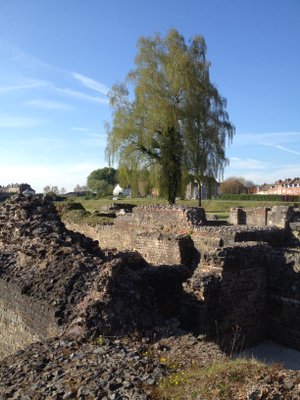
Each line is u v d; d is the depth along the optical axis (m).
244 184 108.25
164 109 34.12
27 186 92.12
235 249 12.20
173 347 7.68
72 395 5.91
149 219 19.14
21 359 7.30
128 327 8.27
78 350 7.36
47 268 10.28
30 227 12.45
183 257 14.98
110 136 36.34
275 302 12.89
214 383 5.64
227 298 11.81
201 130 35.31
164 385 5.98
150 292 9.38
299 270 12.60
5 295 10.95
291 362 11.15
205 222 17.69
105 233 22.42
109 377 6.23
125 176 36.38
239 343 12.06
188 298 11.15
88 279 9.55
